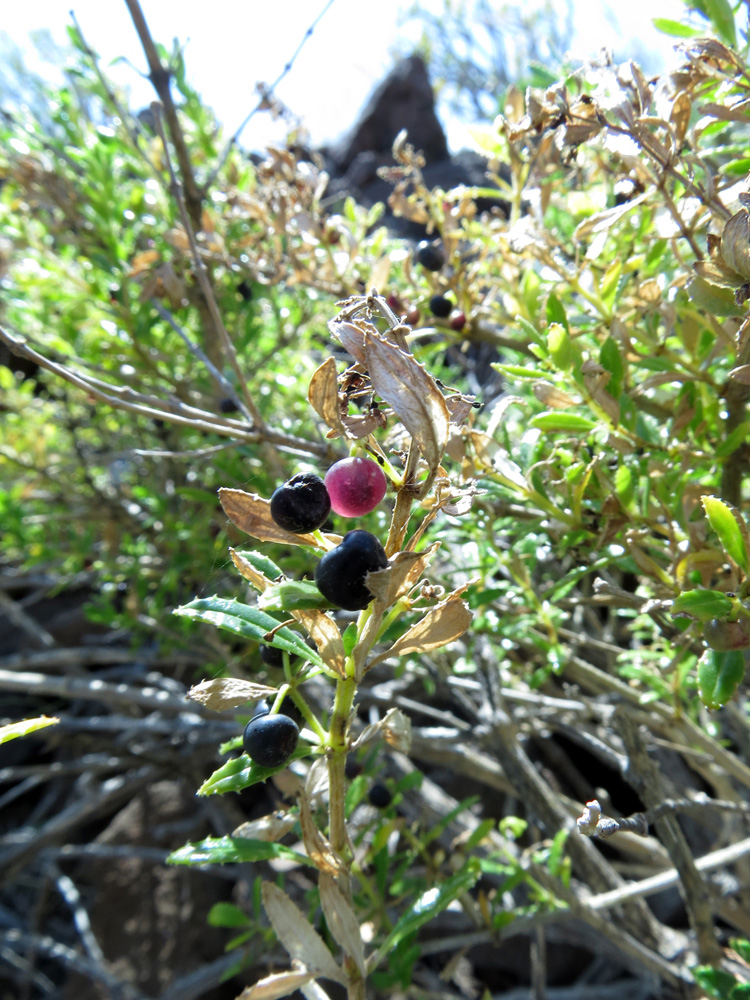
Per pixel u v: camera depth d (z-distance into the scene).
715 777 0.29
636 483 0.18
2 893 0.64
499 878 0.31
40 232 0.40
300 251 0.28
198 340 0.37
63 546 0.47
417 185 0.26
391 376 0.09
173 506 0.39
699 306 0.14
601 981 0.41
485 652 0.27
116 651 0.46
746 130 0.20
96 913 0.54
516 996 0.40
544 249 0.18
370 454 0.10
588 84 0.17
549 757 0.44
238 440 0.20
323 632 0.11
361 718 0.39
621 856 0.41
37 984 0.58
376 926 0.24
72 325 0.40
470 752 0.34
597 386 0.16
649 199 0.17
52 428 0.53
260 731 0.11
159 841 0.55
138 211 0.37
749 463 0.17
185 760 0.42
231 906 0.24
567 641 0.30
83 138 0.36
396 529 0.10
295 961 0.14
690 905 0.23
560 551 0.19
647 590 0.19
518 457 0.19
